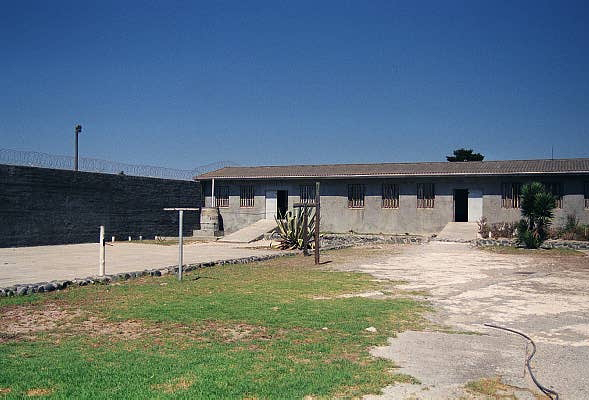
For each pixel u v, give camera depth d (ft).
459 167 96.07
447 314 29.35
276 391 16.55
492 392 16.87
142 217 96.27
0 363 19.40
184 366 19.04
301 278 43.57
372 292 36.65
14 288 34.42
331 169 106.73
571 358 20.83
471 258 60.85
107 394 16.20
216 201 111.75
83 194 84.53
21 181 74.74
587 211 83.51
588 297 35.01
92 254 63.62
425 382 17.72
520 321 27.66
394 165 105.29
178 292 35.91
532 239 70.90
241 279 42.78
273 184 107.04
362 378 17.90
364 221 99.66
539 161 95.55
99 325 26.20
